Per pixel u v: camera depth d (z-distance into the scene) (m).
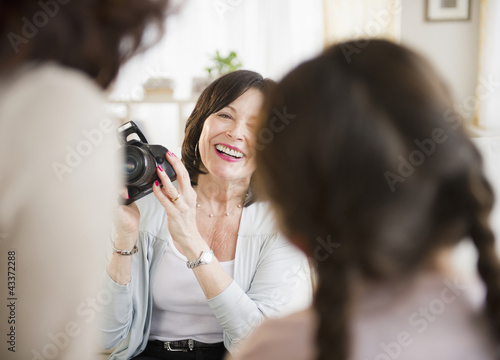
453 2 3.73
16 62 0.50
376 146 0.50
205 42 3.91
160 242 1.24
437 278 0.56
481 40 3.63
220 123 1.24
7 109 0.48
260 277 1.26
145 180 1.06
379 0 3.61
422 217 0.52
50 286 0.48
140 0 0.53
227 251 1.30
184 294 1.24
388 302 0.54
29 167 0.47
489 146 2.49
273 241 1.27
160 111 3.90
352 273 0.53
